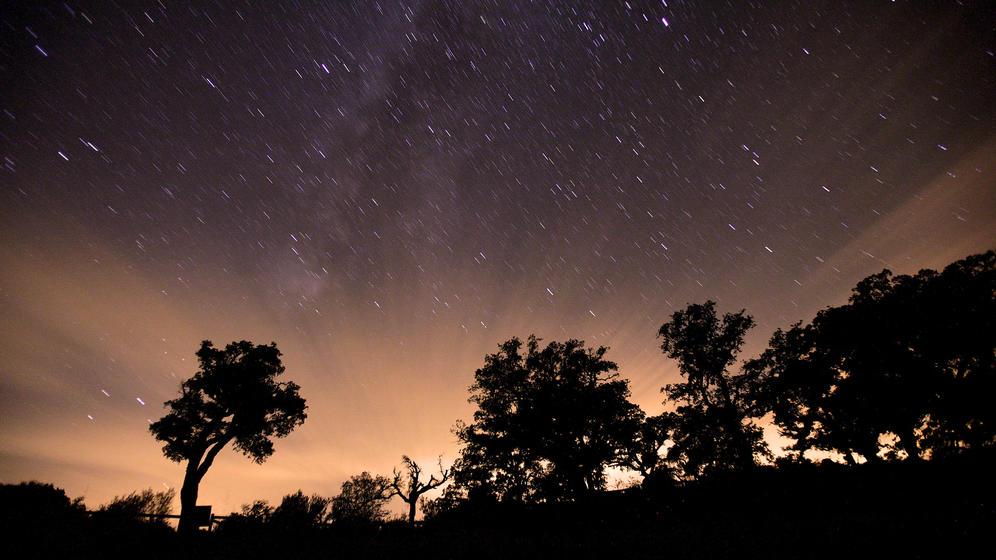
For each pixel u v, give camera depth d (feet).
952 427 67.62
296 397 91.86
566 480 80.02
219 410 85.15
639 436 85.10
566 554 30.27
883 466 58.08
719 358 93.66
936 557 21.91
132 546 33.71
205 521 46.70
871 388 74.33
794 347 86.94
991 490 44.47
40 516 37.65
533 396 89.20
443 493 79.61
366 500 115.55
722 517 52.03
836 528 30.73
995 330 68.13
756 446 82.43
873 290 81.15
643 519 57.06
